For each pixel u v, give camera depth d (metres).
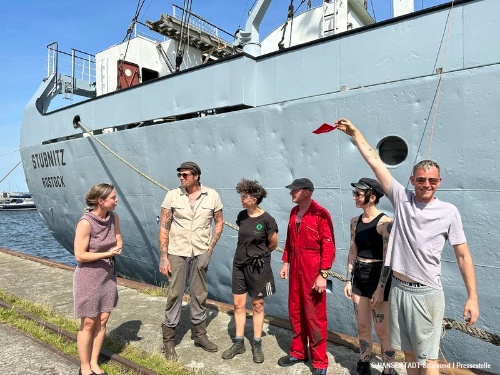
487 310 3.39
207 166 5.25
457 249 2.18
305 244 3.10
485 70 3.31
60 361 3.28
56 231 9.05
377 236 2.82
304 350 3.32
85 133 7.25
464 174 3.42
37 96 8.95
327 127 2.64
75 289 2.91
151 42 8.73
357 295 2.93
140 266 6.97
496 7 3.35
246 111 4.78
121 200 6.64
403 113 3.72
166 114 5.73
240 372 3.21
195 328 3.68
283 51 4.62
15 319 4.27
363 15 7.41
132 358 3.41
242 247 3.42
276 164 4.59
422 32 3.71
